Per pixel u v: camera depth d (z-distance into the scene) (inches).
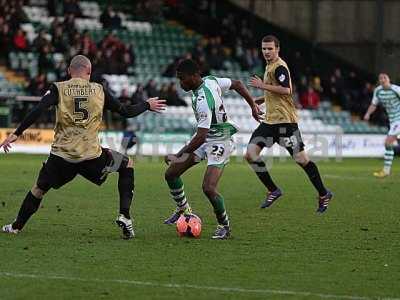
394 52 2918.3
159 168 1804.9
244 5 3011.8
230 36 2910.9
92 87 834.8
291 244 848.3
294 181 1544.0
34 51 2491.4
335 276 701.9
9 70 2475.4
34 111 820.6
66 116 823.7
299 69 2842.0
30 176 1523.1
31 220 974.4
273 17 2999.5
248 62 2792.8
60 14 2758.4
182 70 836.6
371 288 660.7
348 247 836.6
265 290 649.0
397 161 2305.6
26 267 716.7
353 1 2940.5
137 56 2748.5
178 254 782.5
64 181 854.5
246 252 800.9
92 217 1008.9
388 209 1143.6
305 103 2746.1
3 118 2222.0
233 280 681.6
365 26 2935.5
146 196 1241.4
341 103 2849.4
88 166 835.4
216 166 865.5
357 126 2741.1
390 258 781.3
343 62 2967.5
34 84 2294.5
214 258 767.7
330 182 1556.3
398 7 2908.5
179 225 877.2
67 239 850.8
